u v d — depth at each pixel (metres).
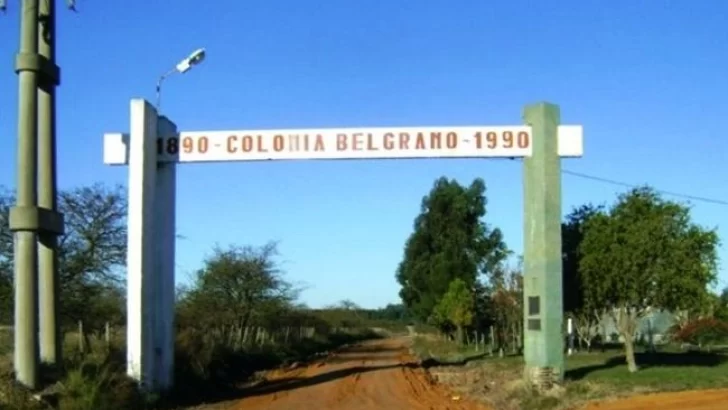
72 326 33.56
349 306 120.88
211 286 48.16
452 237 70.50
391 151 28.05
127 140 27.67
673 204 29.67
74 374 22.44
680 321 51.19
